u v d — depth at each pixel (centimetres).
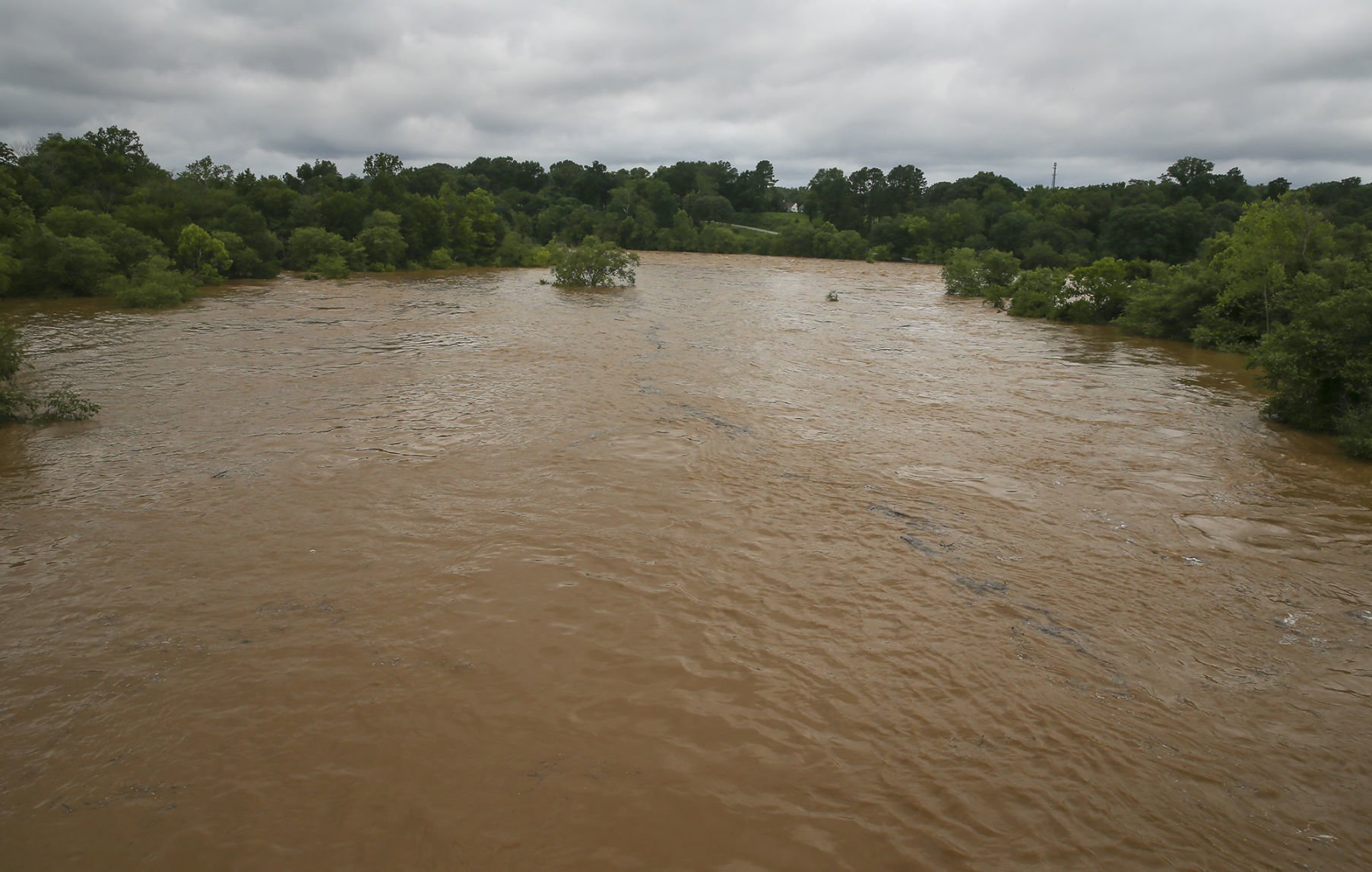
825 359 2220
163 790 532
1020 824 512
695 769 560
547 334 2523
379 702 627
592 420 1452
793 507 1052
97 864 471
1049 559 916
